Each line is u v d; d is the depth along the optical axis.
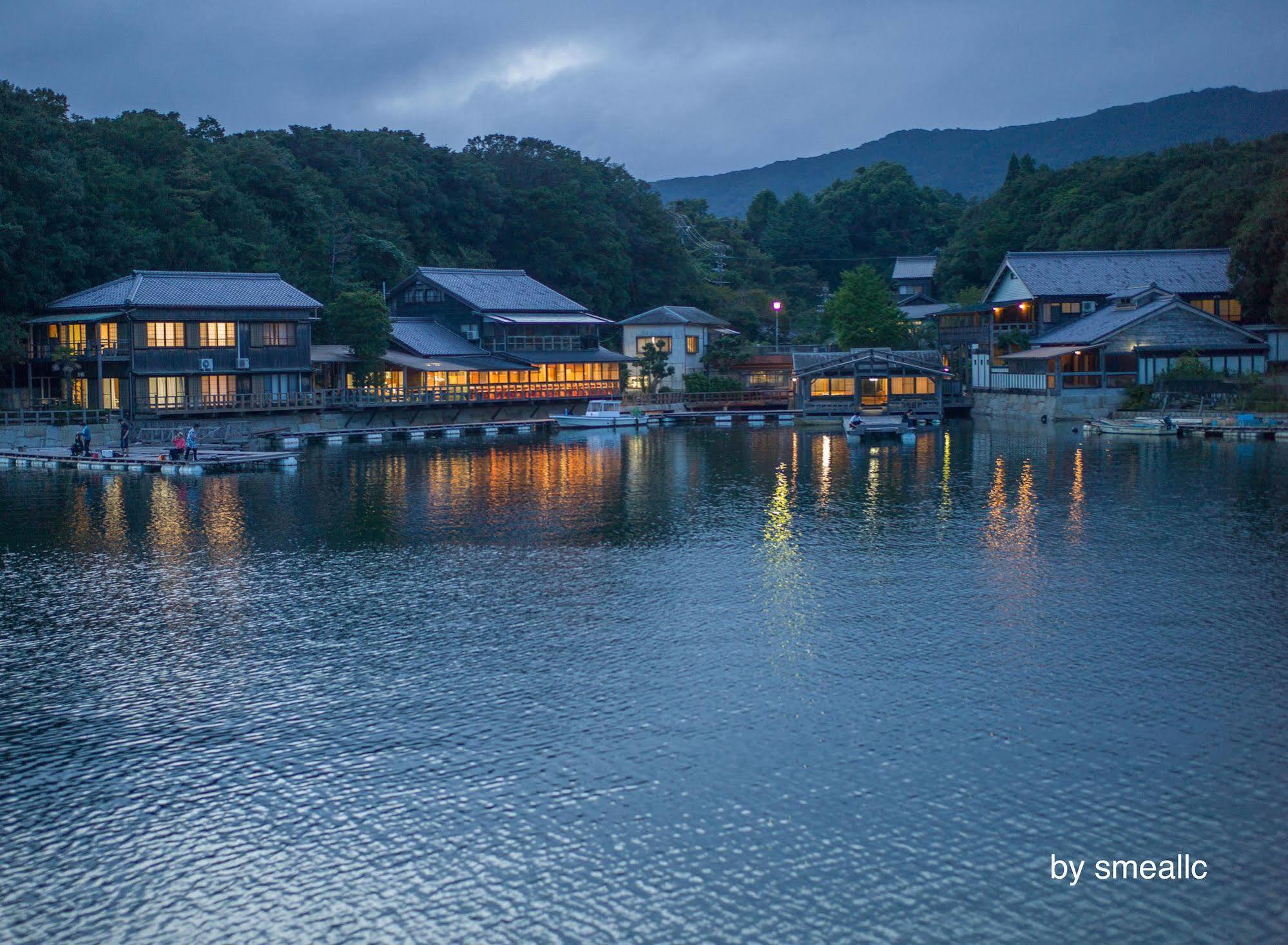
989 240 164.50
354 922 19.03
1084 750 24.33
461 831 21.61
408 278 113.75
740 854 20.66
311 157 134.38
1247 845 20.62
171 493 60.91
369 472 70.62
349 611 35.81
